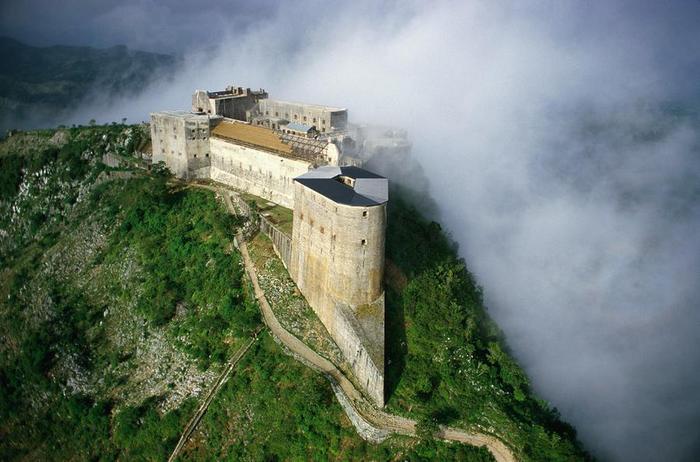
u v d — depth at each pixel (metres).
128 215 173.88
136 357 138.75
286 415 110.31
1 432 141.38
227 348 126.31
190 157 181.88
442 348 120.31
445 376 115.62
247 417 113.31
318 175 128.62
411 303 127.50
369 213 112.62
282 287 134.75
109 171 196.75
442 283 135.88
